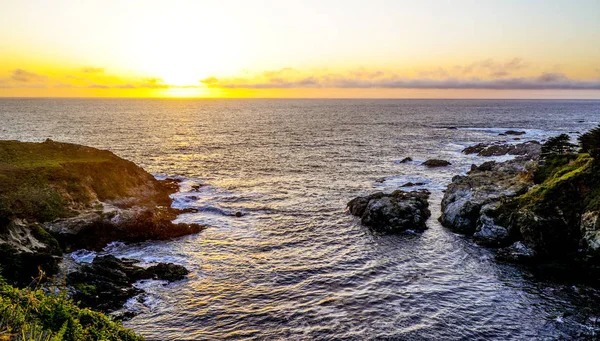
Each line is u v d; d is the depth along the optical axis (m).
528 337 30.97
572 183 49.56
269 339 30.44
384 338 30.56
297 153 118.75
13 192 48.59
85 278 36.31
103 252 46.25
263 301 36.06
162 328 31.83
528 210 48.47
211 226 56.03
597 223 44.12
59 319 18.14
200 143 137.00
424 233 53.69
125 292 36.19
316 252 47.31
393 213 55.03
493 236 50.22
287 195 71.81
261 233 53.41
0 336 14.83
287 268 42.97
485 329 31.98
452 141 147.50
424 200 63.31
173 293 37.25
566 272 42.22
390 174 89.94
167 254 46.38
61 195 52.31
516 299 36.69
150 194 67.12
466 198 57.03
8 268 33.28
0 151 59.94
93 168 62.00
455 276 41.38
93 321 20.53
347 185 79.56
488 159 108.00
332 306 35.22
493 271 42.59
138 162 99.19
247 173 90.06
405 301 36.16
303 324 32.41
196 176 86.00
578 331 31.72
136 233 49.91
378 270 42.62
